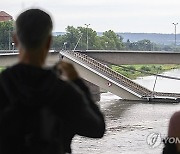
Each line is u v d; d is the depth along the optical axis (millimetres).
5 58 70125
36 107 3314
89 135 3721
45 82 3367
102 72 73188
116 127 48125
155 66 166000
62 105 3383
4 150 3262
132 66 142000
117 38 171625
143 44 169375
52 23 3660
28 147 3262
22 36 3494
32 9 3605
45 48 3615
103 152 36094
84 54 77125
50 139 3314
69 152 3951
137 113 59969
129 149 37000
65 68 3748
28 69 3396
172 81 127750
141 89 75312
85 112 3445
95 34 155250
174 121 4617
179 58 76375
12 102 3295
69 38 147625
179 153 4598
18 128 3275
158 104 70875
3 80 3363
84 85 3754
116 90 74562
